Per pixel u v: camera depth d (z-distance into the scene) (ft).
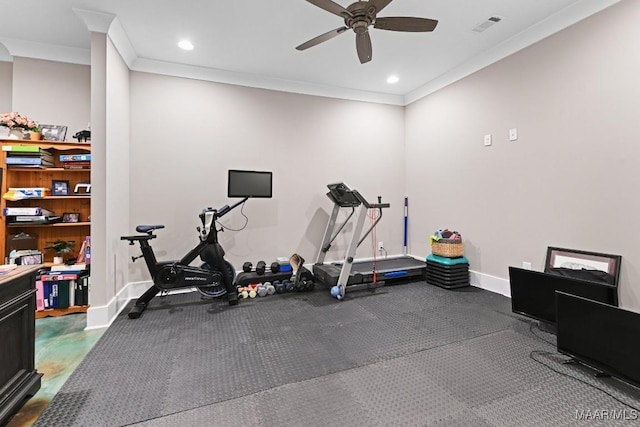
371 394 5.67
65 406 5.33
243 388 5.86
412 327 8.70
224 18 9.04
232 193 11.67
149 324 8.96
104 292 9.05
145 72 11.50
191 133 12.14
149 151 11.56
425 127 14.83
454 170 13.29
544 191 9.86
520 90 10.47
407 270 13.16
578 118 8.89
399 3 8.48
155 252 11.71
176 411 5.21
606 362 5.93
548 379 6.11
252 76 12.98
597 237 8.54
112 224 9.52
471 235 12.56
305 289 12.14
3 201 9.39
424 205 15.03
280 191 13.65
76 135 10.31
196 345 7.63
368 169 15.44
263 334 8.27
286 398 5.56
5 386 4.97
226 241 12.75
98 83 8.95
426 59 11.94
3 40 10.03
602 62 8.30
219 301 11.00
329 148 14.58
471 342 7.75
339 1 8.32
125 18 8.99
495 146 11.43
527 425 4.85
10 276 5.14
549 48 9.56
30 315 5.63
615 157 8.11
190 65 12.02
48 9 8.52
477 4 8.59
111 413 5.16
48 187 10.39
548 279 8.04
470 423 4.91
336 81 13.89
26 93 10.48
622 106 7.93
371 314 9.71
